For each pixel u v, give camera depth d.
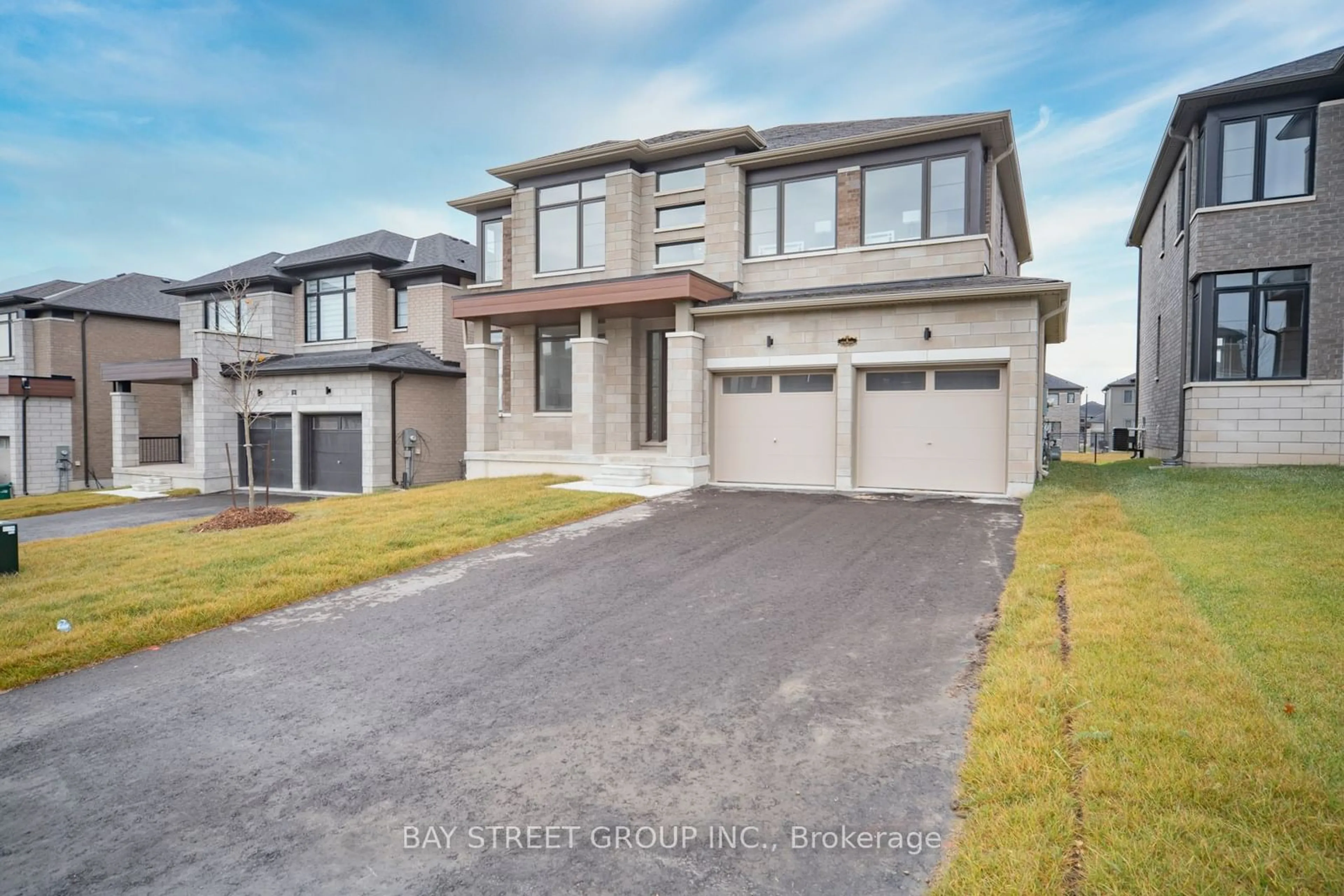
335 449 21.25
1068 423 58.25
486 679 5.25
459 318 16.69
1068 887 2.61
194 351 25.70
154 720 4.75
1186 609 5.38
